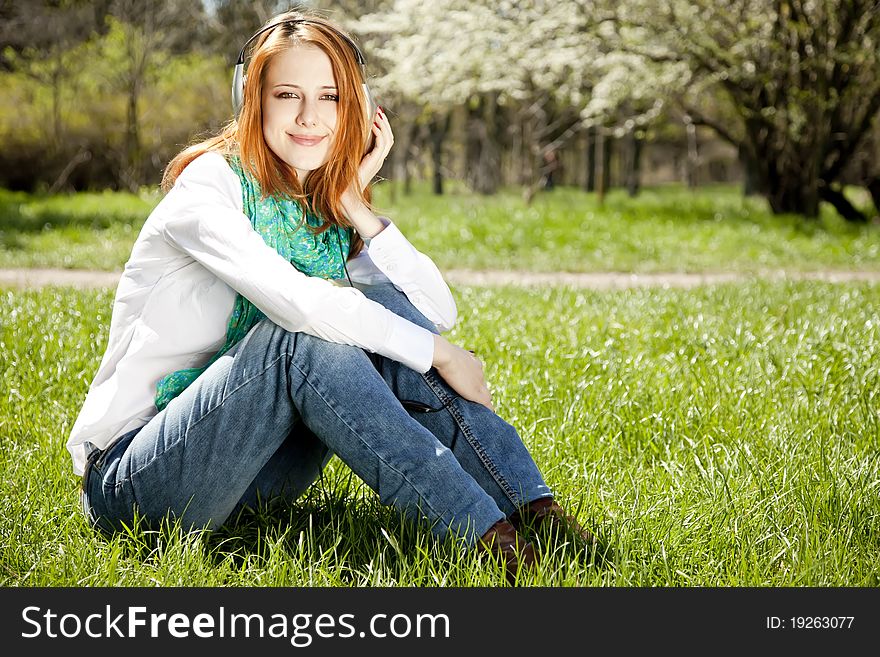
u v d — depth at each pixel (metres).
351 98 3.27
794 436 4.63
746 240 18.12
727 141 24.61
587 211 21.59
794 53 21.98
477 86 26.12
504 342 7.12
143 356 3.22
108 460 3.31
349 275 3.70
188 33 38.28
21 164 34.56
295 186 3.37
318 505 3.83
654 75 22.98
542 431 4.74
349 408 3.07
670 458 4.43
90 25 36.78
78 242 17.19
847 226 21.42
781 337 7.50
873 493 3.86
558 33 23.12
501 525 3.12
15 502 3.72
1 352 6.43
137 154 35.25
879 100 22.17
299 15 3.27
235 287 3.06
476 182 44.84
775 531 3.57
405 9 24.11
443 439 3.33
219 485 3.18
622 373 6.06
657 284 12.29
